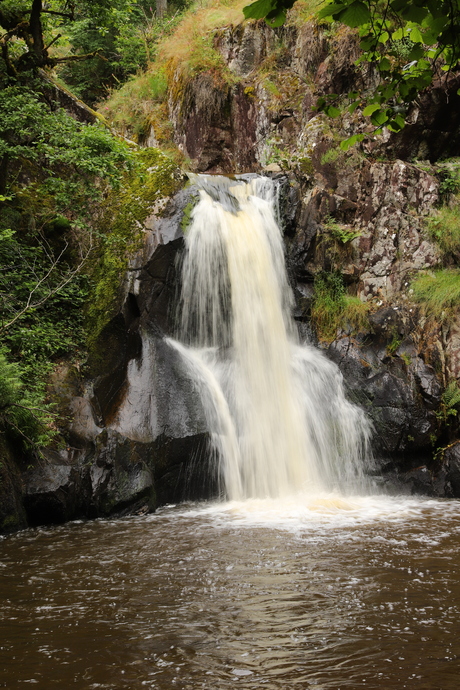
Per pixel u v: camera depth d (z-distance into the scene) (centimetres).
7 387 812
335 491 1010
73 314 1043
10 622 462
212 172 1630
